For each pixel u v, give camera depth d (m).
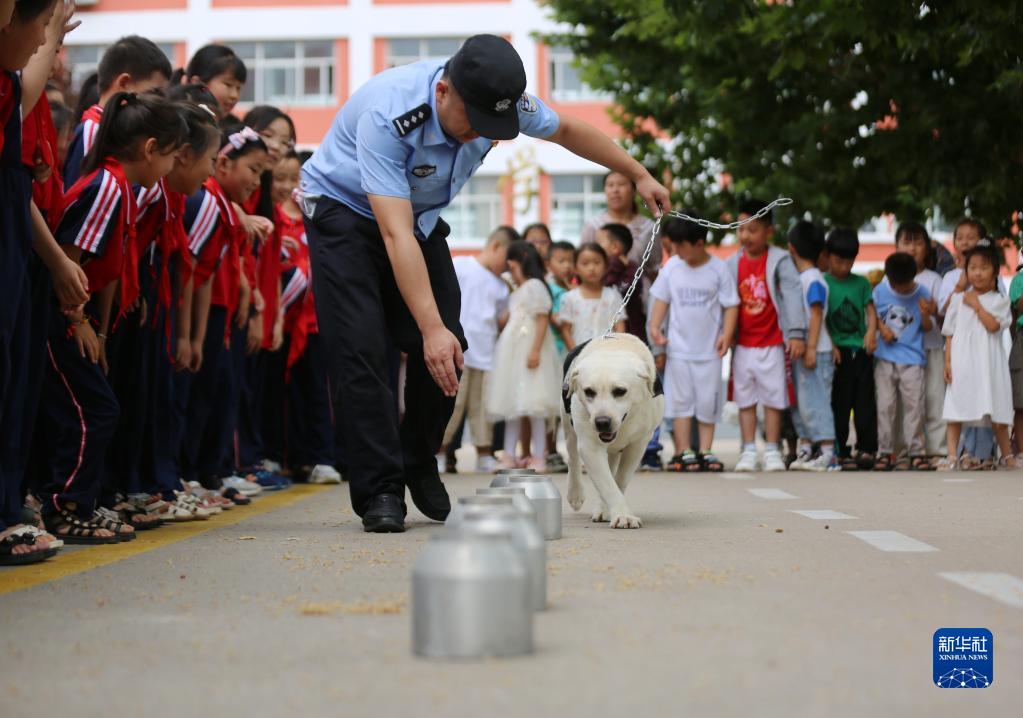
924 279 11.38
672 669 2.73
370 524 5.62
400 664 2.80
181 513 6.35
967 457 10.76
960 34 11.35
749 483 9.05
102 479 5.85
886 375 10.95
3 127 4.48
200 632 3.23
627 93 18.64
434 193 5.72
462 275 11.72
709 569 4.28
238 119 8.30
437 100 5.50
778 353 10.90
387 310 5.99
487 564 2.86
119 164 5.41
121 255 5.38
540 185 38.78
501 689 2.56
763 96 15.59
